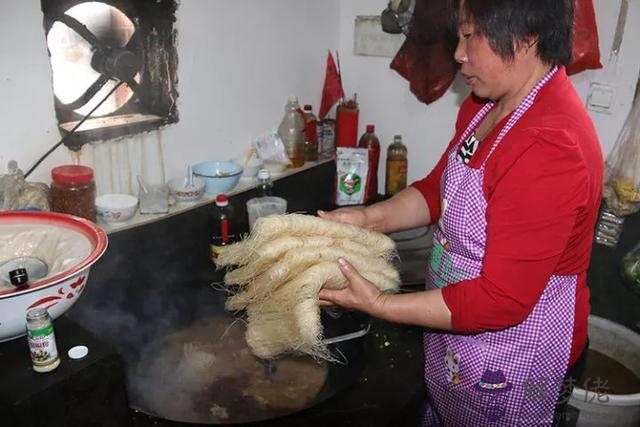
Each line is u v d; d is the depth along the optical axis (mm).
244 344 1561
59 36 1424
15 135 1385
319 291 1115
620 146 1808
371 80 2281
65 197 1414
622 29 1729
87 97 1517
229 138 1951
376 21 2180
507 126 1017
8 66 1327
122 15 1531
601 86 1812
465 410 1263
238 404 1324
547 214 895
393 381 1450
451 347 1223
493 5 891
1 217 1154
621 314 1998
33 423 905
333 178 2299
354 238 1211
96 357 984
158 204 1656
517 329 1121
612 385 1826
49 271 1084
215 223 1822
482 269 969
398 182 2266
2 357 974
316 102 2299
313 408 1332
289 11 2031
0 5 1277
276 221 1105
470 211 1068
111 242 1528
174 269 1728
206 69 1795
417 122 2221
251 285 1216
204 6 1725
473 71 993
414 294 1041
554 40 935
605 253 1966
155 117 1688
